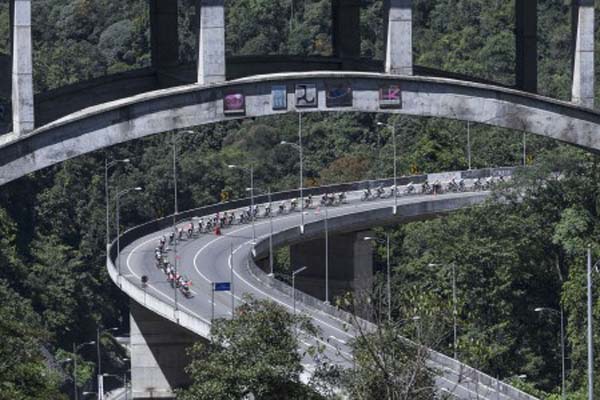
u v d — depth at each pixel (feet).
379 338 413.80
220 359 430.20
